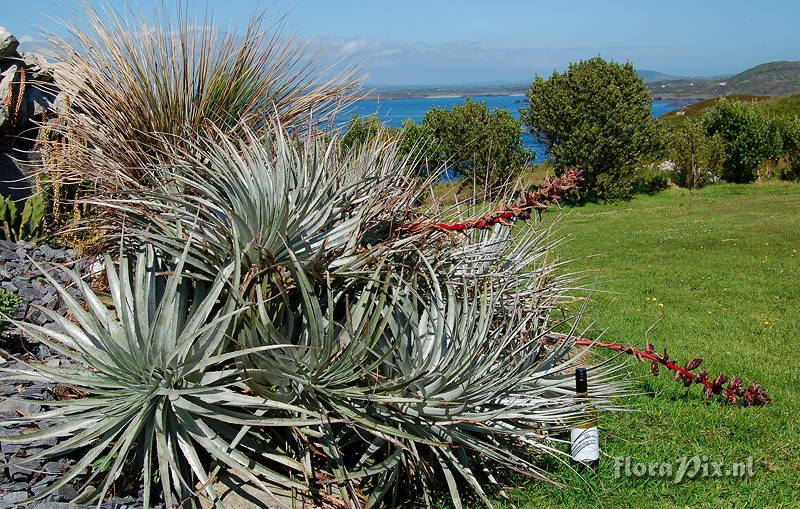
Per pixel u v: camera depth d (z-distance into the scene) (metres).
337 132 5.12
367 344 3.71
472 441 3.88
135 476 3.73
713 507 4.01
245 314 3.75
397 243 4.12
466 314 3.95
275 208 3.86
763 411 5.32
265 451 3.72
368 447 3.95
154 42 5.76
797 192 26.48
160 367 3.54
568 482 4.25
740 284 10.49
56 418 3.60
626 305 9.20
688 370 5.21
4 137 7.43
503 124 22.28
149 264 4.05
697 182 29.05
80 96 5.93
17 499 3.35
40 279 5.77
